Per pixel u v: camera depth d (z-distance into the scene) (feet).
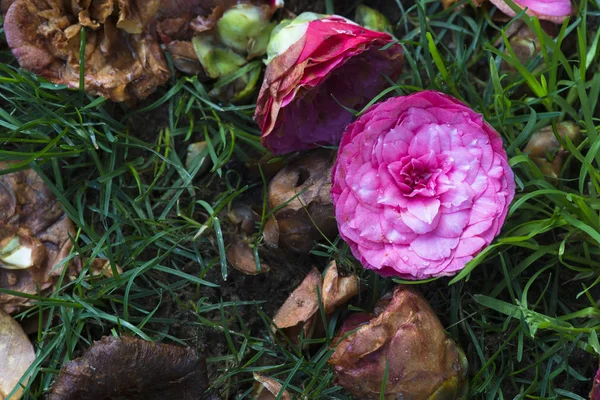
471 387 2.00
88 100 2.12
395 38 2.11
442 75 2.05
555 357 2.03
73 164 2.12
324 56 1.91
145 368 1.92
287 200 2.04
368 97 2.06
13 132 2.06
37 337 2.06
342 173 1.95
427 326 1.94
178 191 2.10
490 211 1.93
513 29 2.13
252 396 2.04
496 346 2.05
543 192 1.98
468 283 2.08
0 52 2.14
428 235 1.94
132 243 2.10
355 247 1.96
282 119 1.97
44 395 2.04
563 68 2.15
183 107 2.15
